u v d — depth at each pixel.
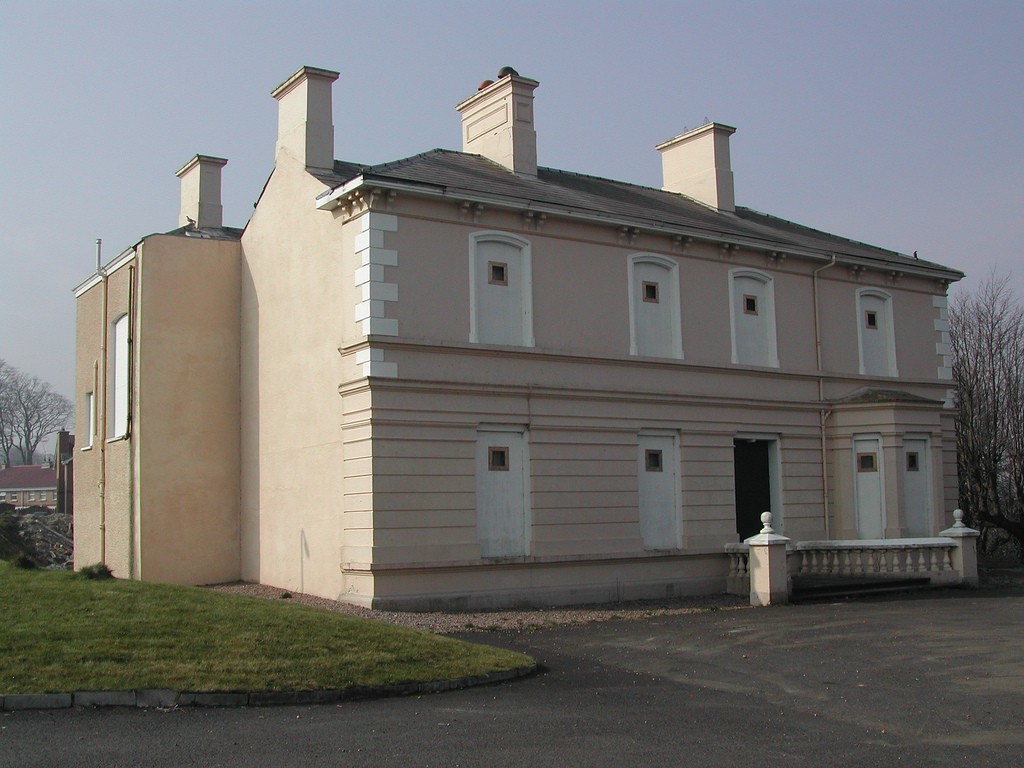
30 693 9.56
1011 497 35.72
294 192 21.08
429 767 7.91
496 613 17.91
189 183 26.69
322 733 8.91
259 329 22.31
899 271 26.08
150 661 10.58
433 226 18.94
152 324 22.23
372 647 11.80
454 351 18.78
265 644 11.41
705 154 27.03
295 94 21.38
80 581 14.49
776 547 19.67
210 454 22.50
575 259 20.73
